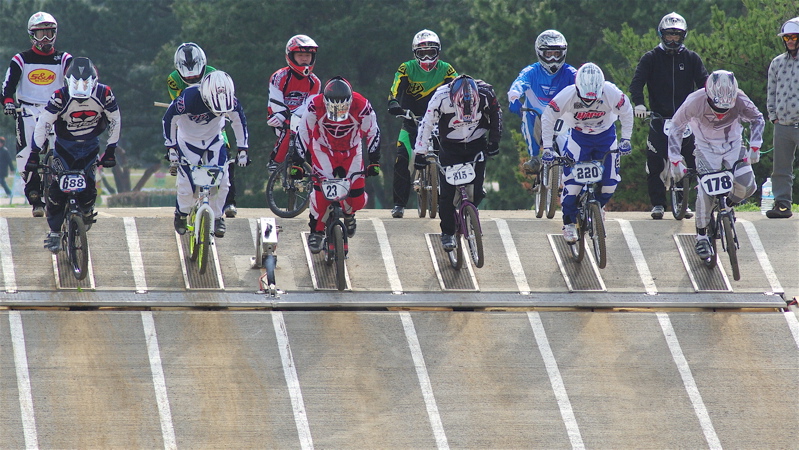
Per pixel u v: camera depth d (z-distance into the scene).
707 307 36.91
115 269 37.53
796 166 65.75
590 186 37.38
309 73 41.31
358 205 36.22
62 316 34.16
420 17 112.56
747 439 30.59
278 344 33.53
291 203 42.62
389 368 32.81
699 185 37.81
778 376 33.41
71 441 28.98
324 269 38.38
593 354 34.00
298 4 111.12
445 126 35.66
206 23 114.69
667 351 34.34
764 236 42.06
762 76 69.12
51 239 35.91
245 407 30.75
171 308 35.16
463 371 32.84
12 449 28.61
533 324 35.44
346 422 30.44
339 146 35.34
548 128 36.25
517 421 30.86
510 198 99.25
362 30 109.69
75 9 143.50
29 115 39.94
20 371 31.41
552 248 40.69
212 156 35.00
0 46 146.38
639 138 69.25
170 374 31.81
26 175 39.34
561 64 40.44
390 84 113.56
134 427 29.69
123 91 148.38
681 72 41.69
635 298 37.28
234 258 39.00
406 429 30.30
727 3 91.75
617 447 30.03
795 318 36.47
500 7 102.00
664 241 41.50
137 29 147.88
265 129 106.75
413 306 36.06
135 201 154.88
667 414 31.50
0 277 36.25
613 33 77.38
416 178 44.06
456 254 38.28
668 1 94.12
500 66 100.38
